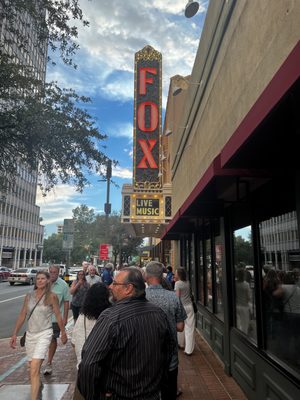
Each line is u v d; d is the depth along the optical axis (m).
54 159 9.68
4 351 8.41
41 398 5.28
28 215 82.75
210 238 8.79
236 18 5.45
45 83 9.70
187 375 6.51
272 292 4.73
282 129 2.95
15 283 34.94
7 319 13.60
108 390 2.33
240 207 6.34
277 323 4.54
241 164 3.82
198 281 10.88
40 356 5.04
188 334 7.92
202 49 8.28
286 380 3.91
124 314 2.47
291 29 3.37
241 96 5.06
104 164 10.31
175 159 14.44
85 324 4.48
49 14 8.59
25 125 8.98
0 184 9.85
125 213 19.00
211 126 7.30
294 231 4.12
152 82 21.06
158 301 4.18
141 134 20.22
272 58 3.86
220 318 7.73
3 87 8.98
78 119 9.80
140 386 2.34
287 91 2.26
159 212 19.00
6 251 70.12
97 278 10.09
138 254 62.62
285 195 4.40
